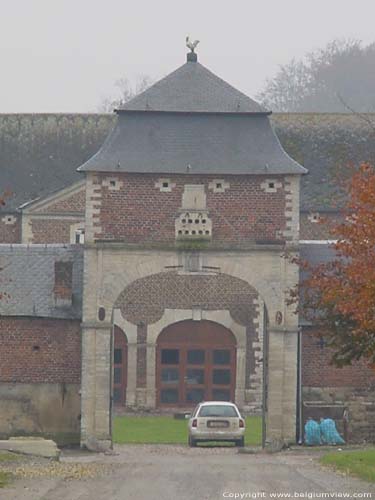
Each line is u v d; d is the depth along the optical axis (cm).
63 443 9756
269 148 9906
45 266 10006
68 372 9788
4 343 9806
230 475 6619
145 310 13150
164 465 7450
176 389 13175
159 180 9762
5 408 9781
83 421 9650
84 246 9738
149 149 9838
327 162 14150
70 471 6731
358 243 6956
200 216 9756
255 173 9738
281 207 9781
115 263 9738
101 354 9700
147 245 9731
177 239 9750
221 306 13150
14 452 7969
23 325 9819
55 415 9781
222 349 13175
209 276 13150
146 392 13112
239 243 9756
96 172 9712
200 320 13125
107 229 9750
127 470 6950
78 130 14838
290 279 9750
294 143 14350
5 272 9950
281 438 9669
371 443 9738
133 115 9962
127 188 9756
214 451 9331
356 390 9812
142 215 9756
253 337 13112
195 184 9769
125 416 12925
